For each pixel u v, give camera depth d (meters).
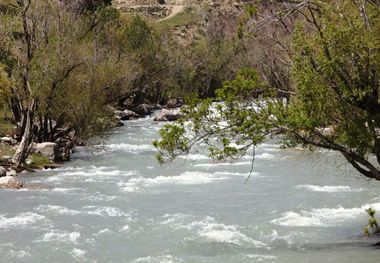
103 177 30.00
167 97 82.69
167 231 19.52
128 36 71.44
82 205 23.39
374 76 15.66
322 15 16.17
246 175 30.62
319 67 15.49
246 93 16.17
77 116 36.06
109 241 18.38
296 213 21.92
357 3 16.03
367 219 20.92
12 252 17.12
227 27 95.25
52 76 33.84
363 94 15.15
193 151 38.28
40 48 33.31
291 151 35.84
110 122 41.81
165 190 26.75
